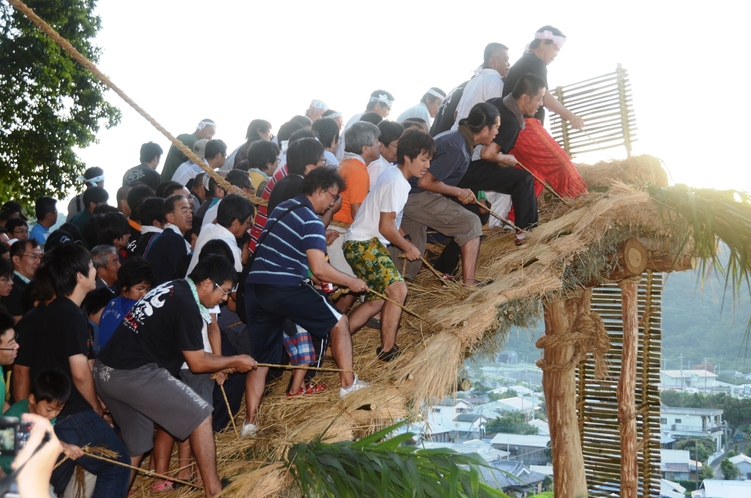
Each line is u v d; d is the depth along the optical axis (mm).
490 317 5539
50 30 4355
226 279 4523
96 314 5551
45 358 4363
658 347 8727
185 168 9141
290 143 6262
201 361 4465
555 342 6844
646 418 8797
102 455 4359
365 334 6547
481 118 6000
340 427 4871
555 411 7078
